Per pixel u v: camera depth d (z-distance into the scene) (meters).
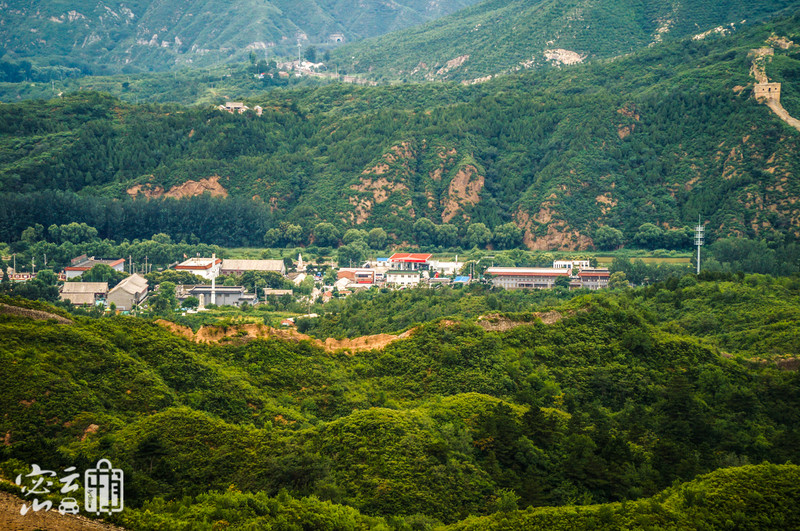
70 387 104.56
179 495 90.69
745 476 95.12
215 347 129.75
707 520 87.94
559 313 148.75
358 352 138.75
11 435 94.75
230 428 103.56
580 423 112.06
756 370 142.12
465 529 86.62
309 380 125.44
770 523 88.00
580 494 98.94
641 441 112.94
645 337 141.00
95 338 116.75
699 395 130.62
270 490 92.94
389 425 103.50
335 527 84.44
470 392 121.50
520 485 97.62
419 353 134.62
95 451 93.50
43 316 119.44
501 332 143.50
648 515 88.31
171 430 100.62
